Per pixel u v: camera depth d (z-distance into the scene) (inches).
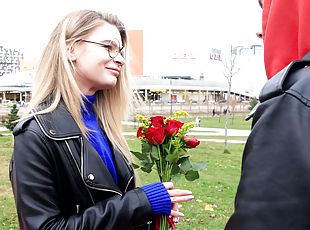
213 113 1749.5
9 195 281.6
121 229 61.0
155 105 1807.3
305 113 35.7
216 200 266.4
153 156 72.4
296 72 39.1
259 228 34.9
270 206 34.9
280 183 34.9
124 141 76.6
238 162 450.3
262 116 38.3
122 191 71.0
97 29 68.2
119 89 76.4
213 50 2682.1
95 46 67.5
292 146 35.2
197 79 2965.1
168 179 72.9
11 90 2167.8
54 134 62.0
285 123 36.2
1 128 983.6
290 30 42.3
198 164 74.2
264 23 47.1
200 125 1184.2
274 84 38.9
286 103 36.9
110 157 70.7
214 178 341.7
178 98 2613.2
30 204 59.2
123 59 70.4
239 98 2667.3
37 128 62.1
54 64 67.3
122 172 71.4
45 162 60.9
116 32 69.7
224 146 613.9
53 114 63.7
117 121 76.2
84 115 69.7
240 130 1018.7
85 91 70.0
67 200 63.3
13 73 2305.6
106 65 68.4
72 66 67.6
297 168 34.4
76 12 69.6
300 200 33.9
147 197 63.1
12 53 2787.9
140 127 74.4
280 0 42.5
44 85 67.1
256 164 36.7
